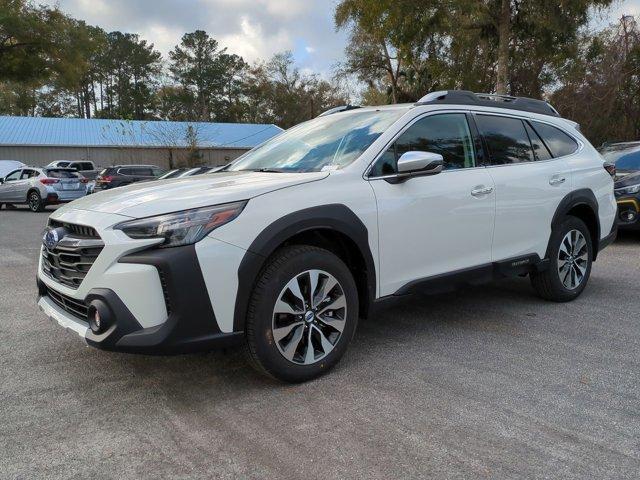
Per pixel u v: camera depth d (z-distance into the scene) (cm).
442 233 407
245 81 7362
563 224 508
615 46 2420
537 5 1702
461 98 449
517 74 2512
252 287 319
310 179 350
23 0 3091
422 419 299
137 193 344
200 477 248
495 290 579
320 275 345
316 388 338
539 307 514
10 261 816
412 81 2917
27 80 3275
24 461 262
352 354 396
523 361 381
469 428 289
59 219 347
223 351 403
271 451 269
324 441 277
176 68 7394
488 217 437
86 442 279
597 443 274
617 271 675
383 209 370
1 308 533
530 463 257
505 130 475
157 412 311
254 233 314
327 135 434
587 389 336
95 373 367
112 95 7544
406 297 393
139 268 293
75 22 3291
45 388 344
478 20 1800
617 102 2525
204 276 299
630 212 832
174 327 294
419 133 411
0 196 2098
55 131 3662
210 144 3741
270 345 325
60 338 438
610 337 430
